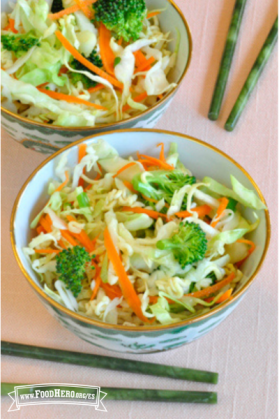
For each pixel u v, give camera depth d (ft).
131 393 1.63
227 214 1.65
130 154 1.72
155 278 1.57
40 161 1.90
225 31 2.12
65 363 1.67
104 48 1.80
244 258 1.62
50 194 1.66
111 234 1.58
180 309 1.57
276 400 1.65
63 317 1.49
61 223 1.62
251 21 2.13
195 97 2.01
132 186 1.67
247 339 1.71
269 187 1.89
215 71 2.06
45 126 1.66
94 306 1.55
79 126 1.73
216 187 1.65
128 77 1.77
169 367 1.66
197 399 1.63
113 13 1.74
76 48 1.76
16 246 1.54
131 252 1.57
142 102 1.81
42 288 1.54
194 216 1.61
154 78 1.79
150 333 1.45
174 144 1.68
